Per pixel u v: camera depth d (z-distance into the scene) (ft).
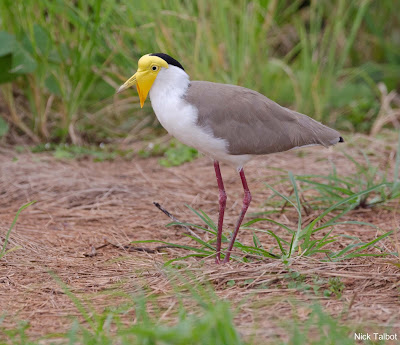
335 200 35.96
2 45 45.34
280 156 45.80
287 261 26.37
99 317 22.91
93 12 46.26
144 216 35.91
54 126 50.96
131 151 47.39
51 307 24.13
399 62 60.29
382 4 59.93
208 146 27.96
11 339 21.22
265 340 20.56
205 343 19.33
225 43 48.26
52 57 47.62
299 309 22.88
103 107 52.60
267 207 36.78
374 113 53.93
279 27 56.39
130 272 27.55
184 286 25.21
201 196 39.11
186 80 27.89
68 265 28.66
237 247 30.35
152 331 19.16
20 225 34.01
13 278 26.96
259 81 50.65
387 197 36.14
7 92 48.55
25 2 46.65
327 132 29.89
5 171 41.27
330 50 51.70
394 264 25.39
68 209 36.96
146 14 47.11
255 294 24.43
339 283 24.59
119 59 48.55
